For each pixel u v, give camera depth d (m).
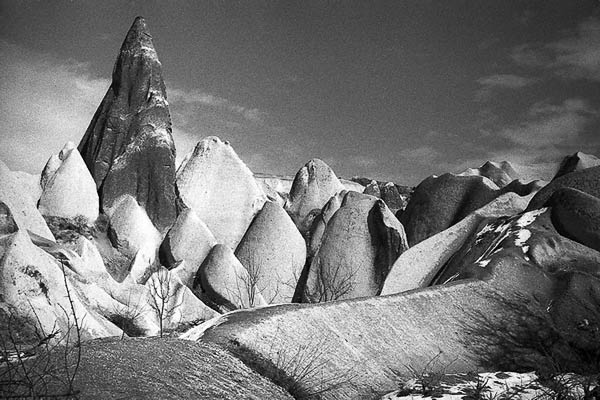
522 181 32.34
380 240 30.44
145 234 30.28
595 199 20.53
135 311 20.70
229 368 10.98
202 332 12.91
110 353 10.33
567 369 15.13
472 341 16.11
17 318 16.12
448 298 17.33
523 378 13.45
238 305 26.80
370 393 12.71
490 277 18.50
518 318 17.19
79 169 30.78
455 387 12.54
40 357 9.68
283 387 11.37
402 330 15.52
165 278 22.39
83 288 20.16
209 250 29.56
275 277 30.11
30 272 17.27
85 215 30.42
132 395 9.05
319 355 13.02
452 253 24.06
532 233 20.55
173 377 9.95
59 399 8.38
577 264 19.61
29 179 31.95
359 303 15.67
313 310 14.51
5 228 19.36
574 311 17.44
